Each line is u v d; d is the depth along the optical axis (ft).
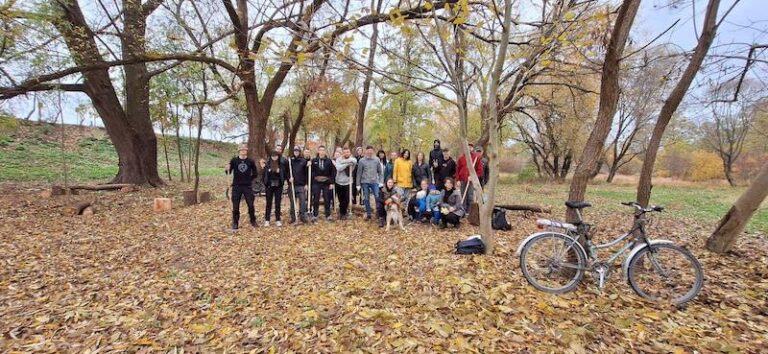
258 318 12.21
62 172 62.64
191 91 39.88
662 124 16.66
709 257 18.31
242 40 31.01
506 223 25.85
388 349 10.07
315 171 27.99
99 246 21.13
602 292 13.57
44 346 10.97
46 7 29.99
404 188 30.25
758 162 91.15
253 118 41.34
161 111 52.37
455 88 16.02
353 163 28.55
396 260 18.28
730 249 19.02
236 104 51.62
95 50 35.99
